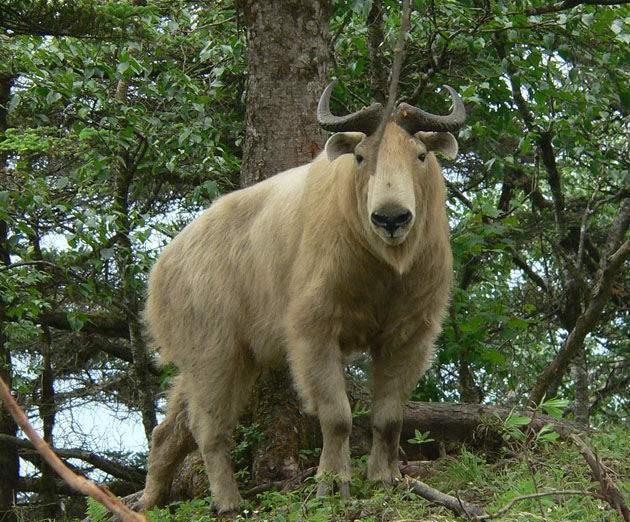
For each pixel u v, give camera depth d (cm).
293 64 1010
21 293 1284
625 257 1051
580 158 1545
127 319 1391
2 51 1285
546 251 1720
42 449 232
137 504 906
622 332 1705
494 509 586
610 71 1253
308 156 1005
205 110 1363
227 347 850
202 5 1575
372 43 1150
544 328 1633
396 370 775
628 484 617
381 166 671
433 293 758
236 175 1340
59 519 1526
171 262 904
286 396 964
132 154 1347
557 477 672
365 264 726
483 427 912
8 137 1216
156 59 1417
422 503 645
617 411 1716
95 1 1213
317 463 966
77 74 1297
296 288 758
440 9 1226
